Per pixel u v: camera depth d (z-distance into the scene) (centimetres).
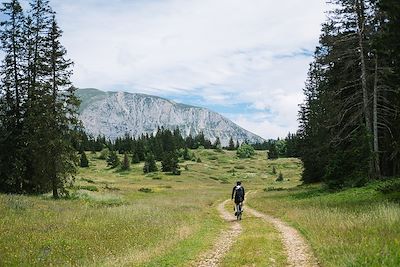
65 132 3812
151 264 1102
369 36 2984
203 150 19388
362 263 922
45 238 1598
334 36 3178
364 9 3047
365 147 3094
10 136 4144
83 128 3919
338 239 1280
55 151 3759
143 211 2552
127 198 4462
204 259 1205
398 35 2083
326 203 2611
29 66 4281
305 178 5634
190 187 8319
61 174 3906
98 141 17812
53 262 1213
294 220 2008
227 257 1210
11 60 4288
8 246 1440
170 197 4844
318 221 1728
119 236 1620
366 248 1055
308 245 1364
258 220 2245
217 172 13562
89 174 10969
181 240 1473
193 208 3064
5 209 2498
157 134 18500
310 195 3578
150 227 1850
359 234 1312
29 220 2127
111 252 1329
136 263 1108
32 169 4231
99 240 1541
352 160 3300
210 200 4272
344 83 3434
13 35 4250
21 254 1309
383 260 919
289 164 15675
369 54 3186
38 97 3825
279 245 1380
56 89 3778
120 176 11075
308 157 5281
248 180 11838
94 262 1146
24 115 4231
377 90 3008
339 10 3119
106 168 12900
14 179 4038
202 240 1517
